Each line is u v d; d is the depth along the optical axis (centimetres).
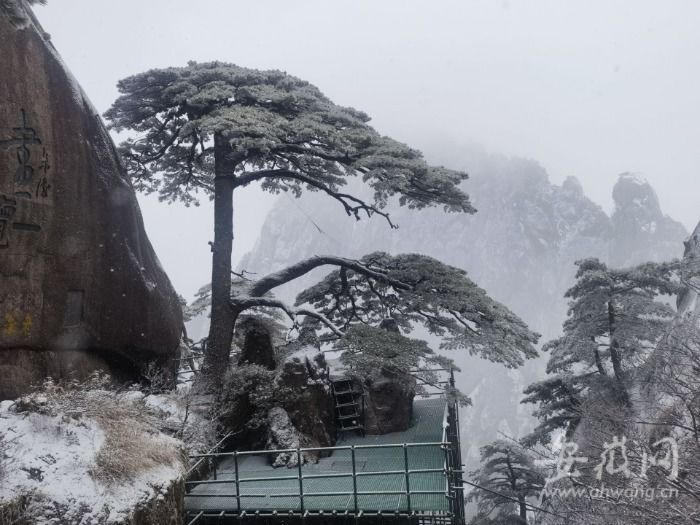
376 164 1412
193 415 1334
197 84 1562
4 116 1052
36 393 870
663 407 1548
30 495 678
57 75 1160
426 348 1541
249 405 1492
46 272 1120
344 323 1964
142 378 1405
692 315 2005
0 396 1040
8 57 1064
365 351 1441
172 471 873
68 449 757
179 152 1812
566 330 2247
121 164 1345
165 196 1992
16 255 1068
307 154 1555
